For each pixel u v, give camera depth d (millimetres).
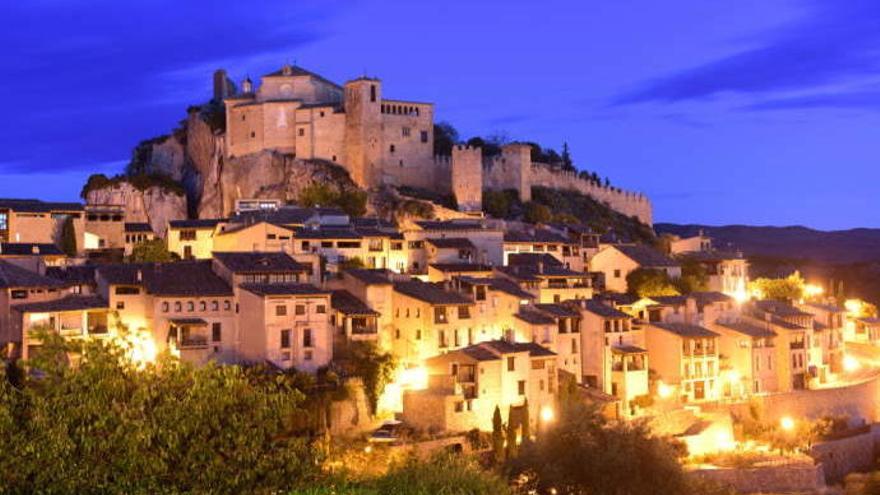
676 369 150750
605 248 186000
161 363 66812
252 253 137125
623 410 141500
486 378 125375
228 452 62312
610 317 146500
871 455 144875
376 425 123625
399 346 138625
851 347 196125
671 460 94438
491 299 142000
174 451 60531
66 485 58250
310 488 66438
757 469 121875
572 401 105688
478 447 118688
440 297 137500
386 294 139125
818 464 125375
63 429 58969
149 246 164750
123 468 59312
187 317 125250
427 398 121562
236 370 64500
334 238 161875
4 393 61438
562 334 145125
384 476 76562
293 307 124188
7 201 169000
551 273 163250
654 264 183625
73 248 169500
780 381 162625
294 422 113312
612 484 91250
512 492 82500
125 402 62312
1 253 142625
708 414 138500
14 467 58031
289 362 123438
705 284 195875
